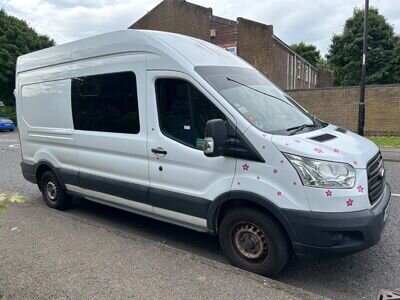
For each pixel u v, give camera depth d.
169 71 4.10
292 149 3.32
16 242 4.21
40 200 6.82
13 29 37.03
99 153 5.00
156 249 3.98
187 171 4.00
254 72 4.68
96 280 3.33
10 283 3.28
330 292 3.46
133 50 4.45
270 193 3.41
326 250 3.25
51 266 3.60
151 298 3.03
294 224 3.31
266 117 3.82
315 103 19.62
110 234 4.43
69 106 5.40
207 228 3.99
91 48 5.00
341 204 3.20
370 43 33.09
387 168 9.39
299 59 37.16
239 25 27.77
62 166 5.68
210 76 3.96
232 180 3.64
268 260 3.58
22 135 6.46
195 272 3.46
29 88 6.21
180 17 29.69
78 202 6.51
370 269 3.88
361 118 13.70
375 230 3.27
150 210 4.51
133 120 4.52
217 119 3.60
